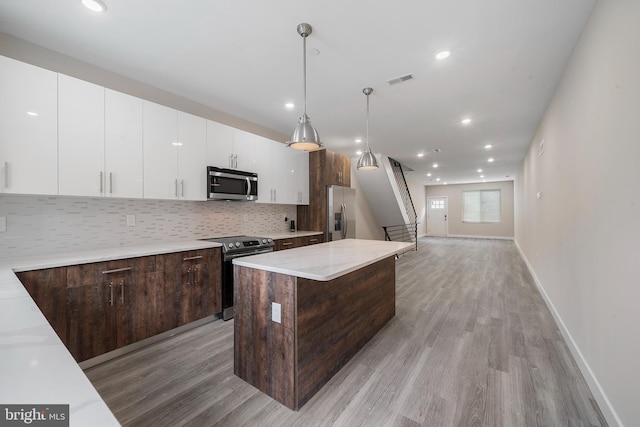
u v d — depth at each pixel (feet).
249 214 13.47
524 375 6.61
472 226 38.73
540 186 13.26
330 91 9.87
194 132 10.00
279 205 15.26
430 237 39.11
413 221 27.68
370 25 6.43
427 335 8.78
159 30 6.66
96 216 8.50
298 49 7.41
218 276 9.86
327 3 5.76
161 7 5.88
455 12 6.02
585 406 5.59
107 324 7.16
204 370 6.85
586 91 6.64
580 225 7.20
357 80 9.07
